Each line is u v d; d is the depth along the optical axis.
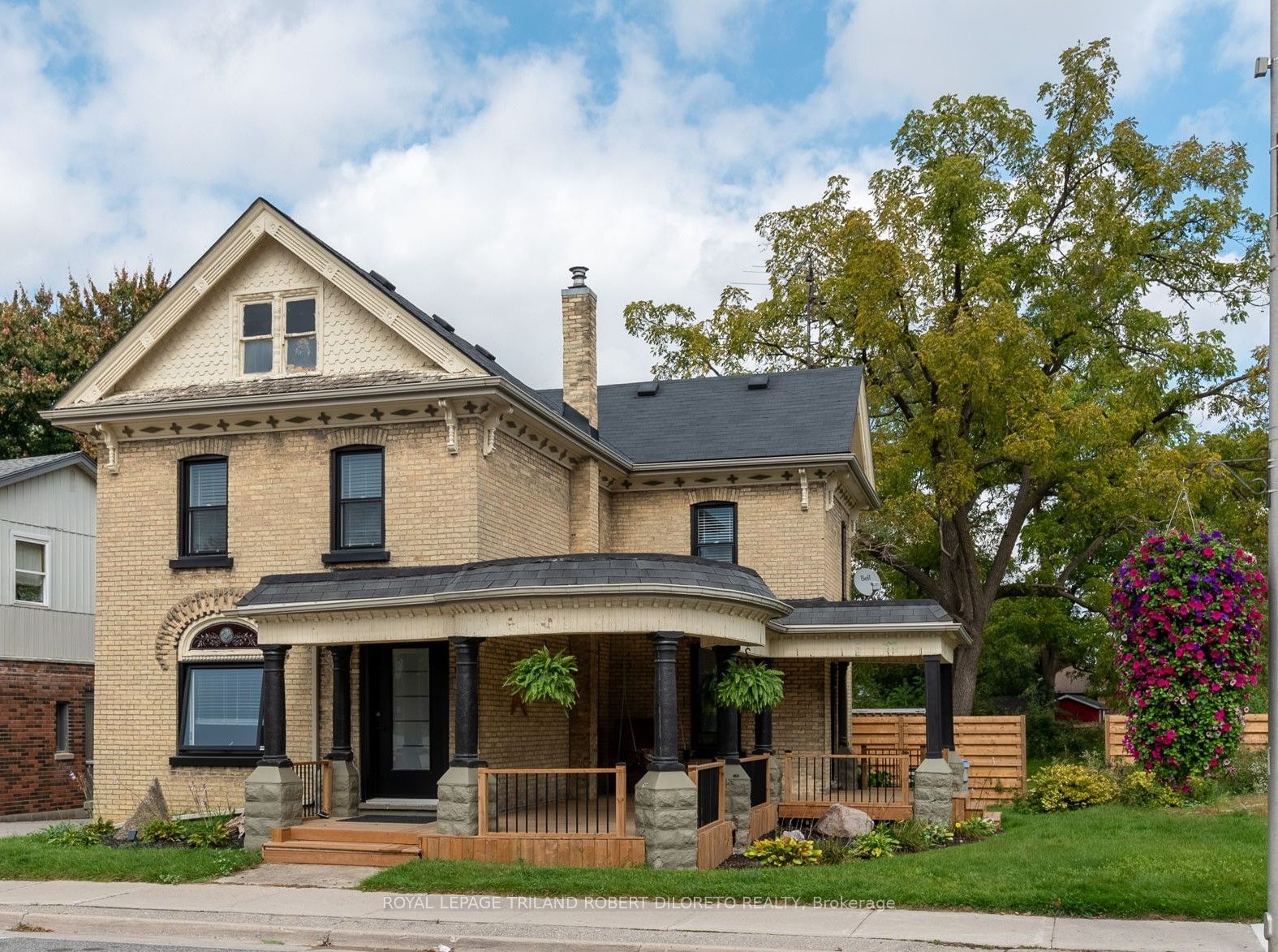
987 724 24.47
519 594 15.55
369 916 12.90
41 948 11.97
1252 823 16.97
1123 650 14.21
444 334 19.41
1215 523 30.98
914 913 12.83
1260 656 13.94
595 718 21.42
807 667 23.48
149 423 20.48
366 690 18.91
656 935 11.85
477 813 15.86
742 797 17.73
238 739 19.86
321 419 19.83
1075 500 32.69
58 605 28.00
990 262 33.91
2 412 40.22
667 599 15.52
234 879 15.15
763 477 24.31
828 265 38.16
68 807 27.69
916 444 31.92
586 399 24.00
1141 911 12.57
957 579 34.81
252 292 20.70
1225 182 33.94
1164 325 34.00
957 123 34.81
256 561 19.98
